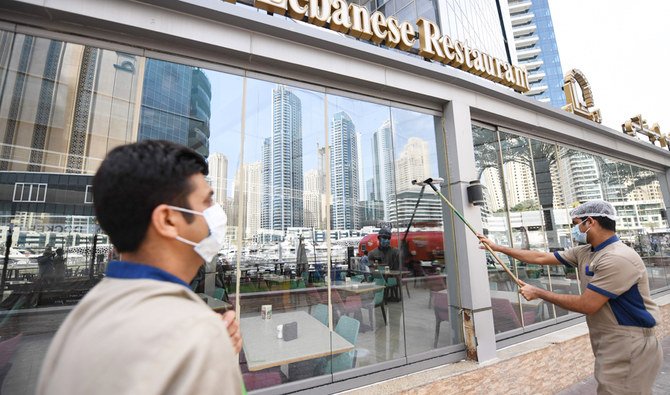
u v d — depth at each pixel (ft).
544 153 17.87
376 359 10.24
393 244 11.98
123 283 2.11
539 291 7.87
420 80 12.37
